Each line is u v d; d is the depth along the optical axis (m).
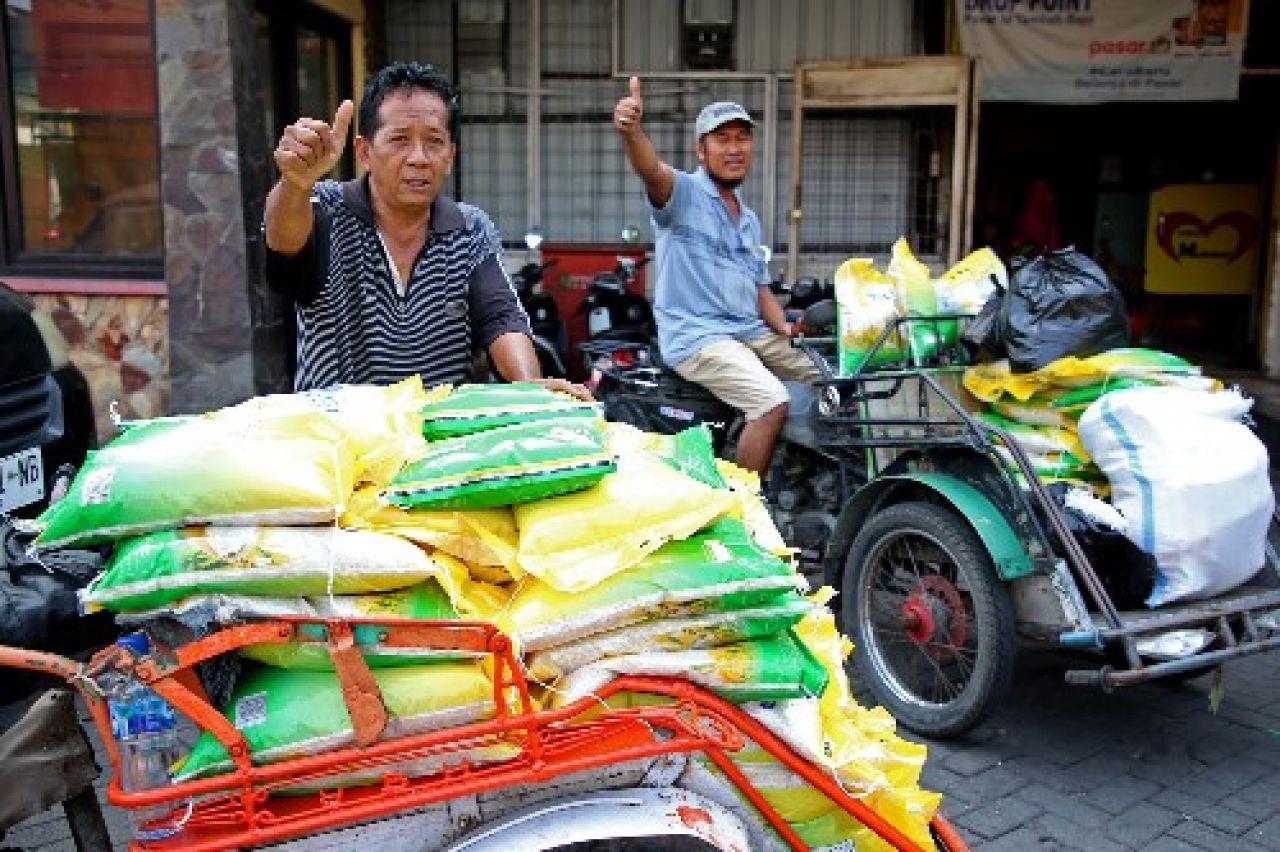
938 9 8.09
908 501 3.74
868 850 2.01
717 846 1.76
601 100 8.41
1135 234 10.45
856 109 8.14
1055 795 3.36
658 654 1.79
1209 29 7.91
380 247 2.56
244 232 5.97
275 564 1.63
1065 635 3.21
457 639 1.65
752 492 2.45
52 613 1.91
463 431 2.02
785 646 1.88
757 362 4.66
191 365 6.10
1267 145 9.43
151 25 6.04
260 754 1.63
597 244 8.46
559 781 1.81
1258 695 4.04
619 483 1.85
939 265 8.27
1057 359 3.63
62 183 6.32
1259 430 7.32
